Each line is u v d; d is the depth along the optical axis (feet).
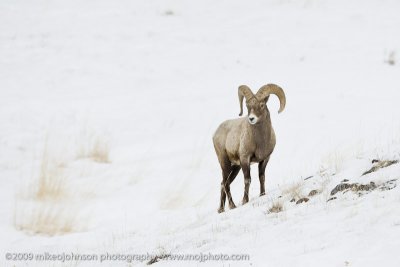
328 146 182.39
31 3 362.33
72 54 298.76
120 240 124.77
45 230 144.25
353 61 286.46
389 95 234.38
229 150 129.39
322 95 239.91
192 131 218.59
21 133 218.38
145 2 376.68
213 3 375.45
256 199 119.14
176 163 189.47
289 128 207.21
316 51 303.07
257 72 277.44
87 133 218.59
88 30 328.90
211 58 299.17
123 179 179.22
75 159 198.49
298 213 93.86
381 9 366.63
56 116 234.38
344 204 89.45
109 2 374.84
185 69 287.07
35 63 286.05
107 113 238.27
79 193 168.55
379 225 75.25
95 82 271.90
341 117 211.82
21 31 320.91
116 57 298.76
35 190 170.30
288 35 326.24
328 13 359.05
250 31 332.39
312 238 78.33
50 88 262.88
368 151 120.26
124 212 152.56
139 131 221.46
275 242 81.46
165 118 232.32
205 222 116.47
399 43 309.22
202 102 245.65
